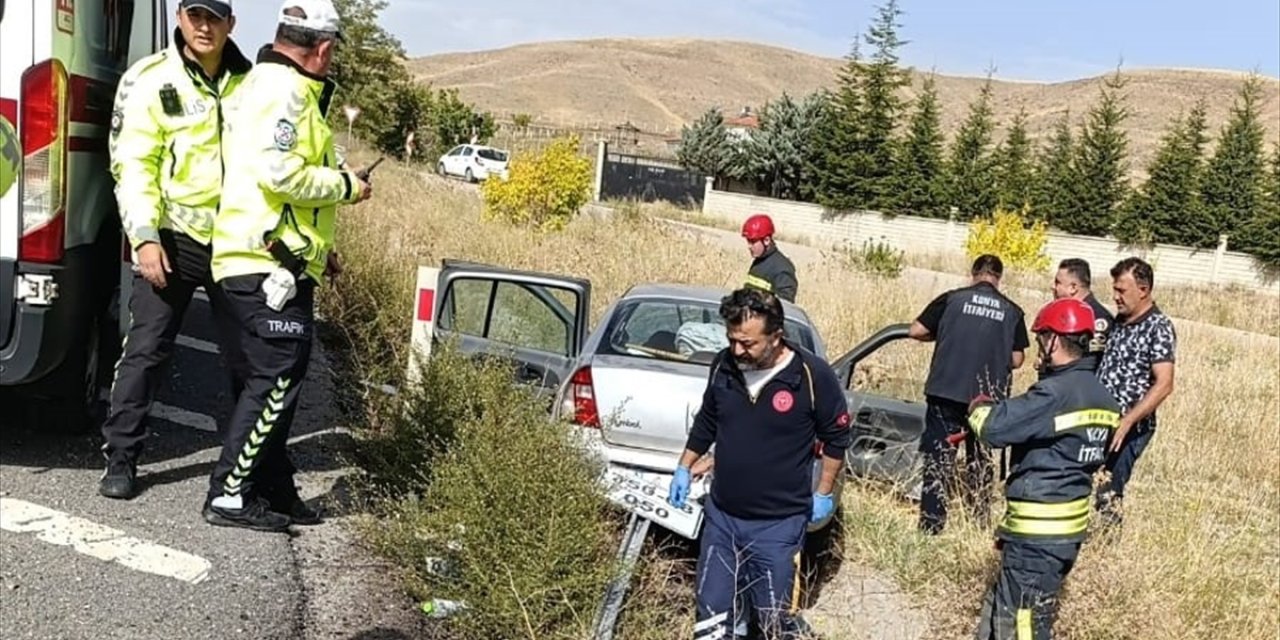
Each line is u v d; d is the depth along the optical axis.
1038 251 26.66
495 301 6.39
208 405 6.54
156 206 4.62
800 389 4.40
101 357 6.07
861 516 6.51
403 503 4.89
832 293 13.16
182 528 4.71
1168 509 6.82
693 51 145.62
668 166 43.84
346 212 13.04
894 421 7.21
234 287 4.55
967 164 41.78
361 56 40.41
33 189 4.61
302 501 5.16
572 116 110.00
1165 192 38.44
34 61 4.57
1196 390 11.20
